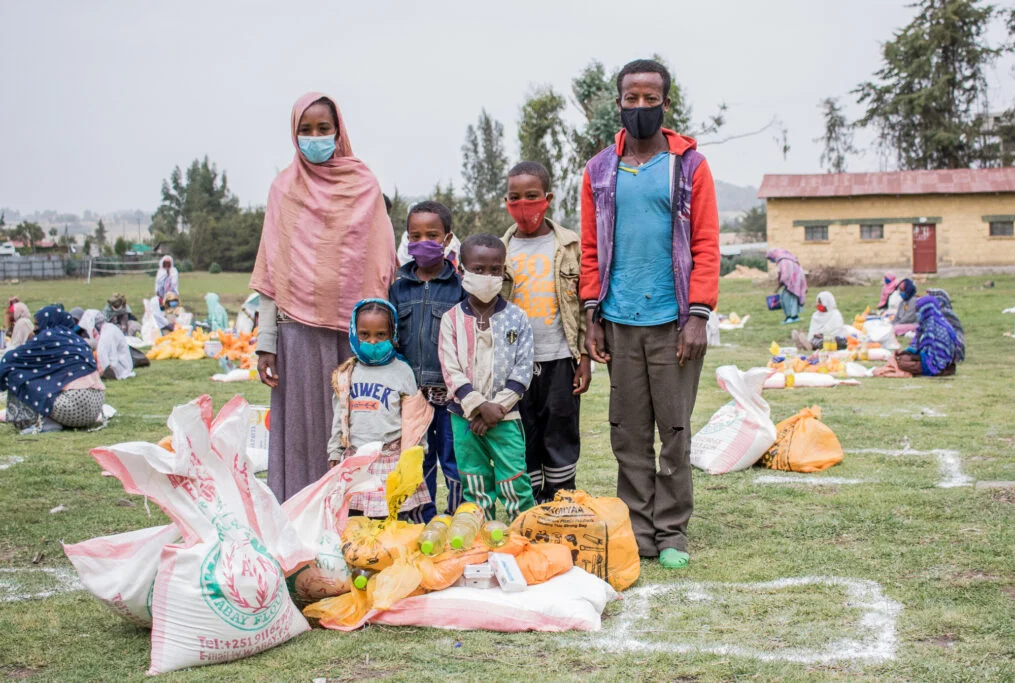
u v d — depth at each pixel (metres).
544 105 34.09
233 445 4.09
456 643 3.94
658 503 5.18
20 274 55.72
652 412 5.22
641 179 5.07
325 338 5.09
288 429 5.12
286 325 5.12
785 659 3.71
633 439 5.22
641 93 4.99
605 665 3.69
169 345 17.97
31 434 9.45
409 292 5.30
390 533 4.38
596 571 4.60
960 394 11.06
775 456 7.34
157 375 14.88
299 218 5.08
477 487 5.12
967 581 4.59
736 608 4.32
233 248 69.19
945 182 35.84
